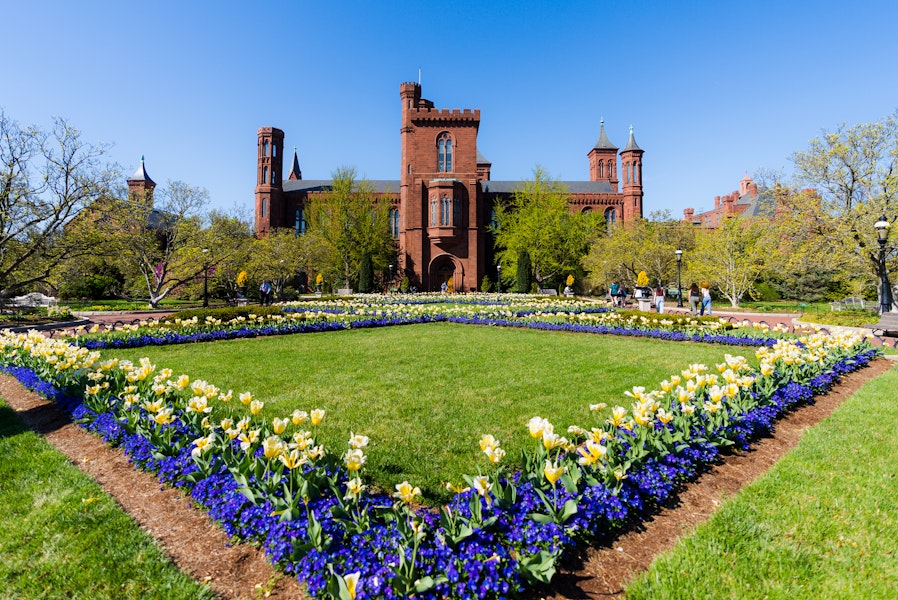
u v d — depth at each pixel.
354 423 5.45
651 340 12.71
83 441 5.07
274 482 3.26
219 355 10.27
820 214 21.11
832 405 6.26
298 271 41.25
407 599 2.38
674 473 3.72
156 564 2.90
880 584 2.64
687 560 2.84
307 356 10.07
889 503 3.48
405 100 57.97
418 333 14.28
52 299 29.73
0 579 2.78
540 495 3.12
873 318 16.55
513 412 5.87
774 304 33.16
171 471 3.89
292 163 79.88
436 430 5.21
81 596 2.63
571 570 2.87
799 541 3.06
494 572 2.54
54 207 18.75
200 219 28.95
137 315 22.86
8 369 8.14
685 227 36.78
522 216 48.62
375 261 51.19
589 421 5.46
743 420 4.83
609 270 37.53
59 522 3.35
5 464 4.37
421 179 48.78
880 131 19.80
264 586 2.74
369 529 2.84
